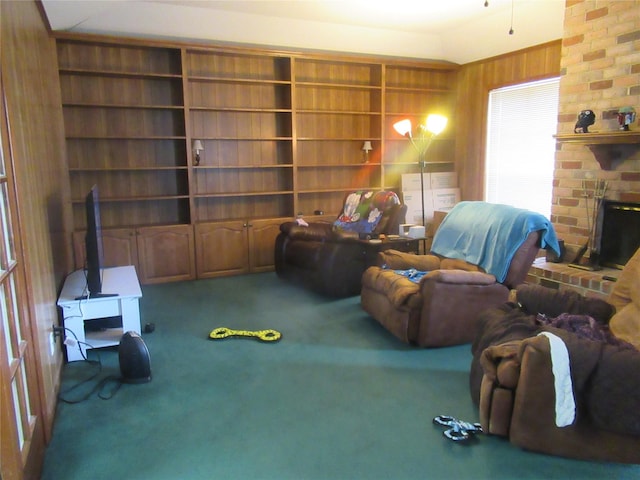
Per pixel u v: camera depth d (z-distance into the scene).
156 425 2.31
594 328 2.26
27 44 2.78
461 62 5.92
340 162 5.94
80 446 2.14
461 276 3.13
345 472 1.95
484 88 5.66
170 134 5.11
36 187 2.59
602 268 3.53
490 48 5.37
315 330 3.57
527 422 2.04
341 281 4.35
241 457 2.05
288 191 5.52
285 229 4.90
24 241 1.96
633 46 3.27
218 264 5.15
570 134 3.60
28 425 1.85
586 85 3.62
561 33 4.64
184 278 5.02
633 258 2.51
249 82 5.26
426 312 3.14
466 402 2.52
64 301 3.04
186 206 5.11
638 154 3.31
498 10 4.70
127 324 3.26
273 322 3.75
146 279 4.86
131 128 4.95
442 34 5.58
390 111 6.00
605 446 1.98
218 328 3.56
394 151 6.14
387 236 4.43
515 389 2.09
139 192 5.09
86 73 4.63
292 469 1.97
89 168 4.66
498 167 5.62
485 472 1.96
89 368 2.97
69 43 4.55
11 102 2.02
